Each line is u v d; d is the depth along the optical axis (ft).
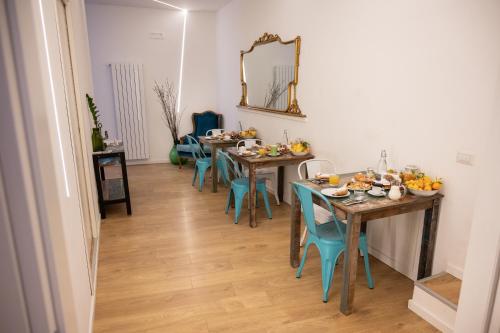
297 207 9.11
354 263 7.32
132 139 21.74
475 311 3.26
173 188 17.02
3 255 1.92
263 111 16.40
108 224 12.46
